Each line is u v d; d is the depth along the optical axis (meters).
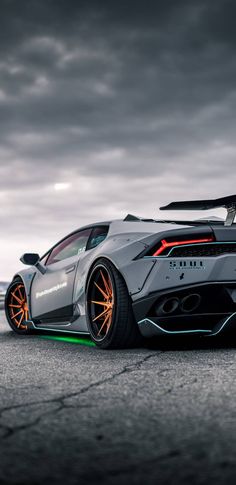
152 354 3.80
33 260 5.77
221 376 2.88
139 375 2.97
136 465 1.52
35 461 1.57
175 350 3.98
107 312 4.16
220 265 3.79
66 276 4.89
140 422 1.98
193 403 2.26
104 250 4.21
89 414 2.12
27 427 1.94
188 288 3.75
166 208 4.24
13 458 1.60
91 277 4.29
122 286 3.98
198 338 4.63
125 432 1.85
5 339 5.33
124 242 4.11
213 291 3.79
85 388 2.64
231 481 1.39
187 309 3.84
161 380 2.81
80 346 4.49
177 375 2.94
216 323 3.95
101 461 1.56
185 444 1.70
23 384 2.77
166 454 1.61
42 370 3.23
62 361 3.59
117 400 2.36
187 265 3.79
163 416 2.06
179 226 4.22
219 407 2.19
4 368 3.34
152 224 4.37
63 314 4.98
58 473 1.47
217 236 3.83
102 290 4.23
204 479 1.41
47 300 5.26
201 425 1.92
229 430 1.85
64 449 1.67
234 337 4.63
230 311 3.87
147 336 3.95
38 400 2.38
